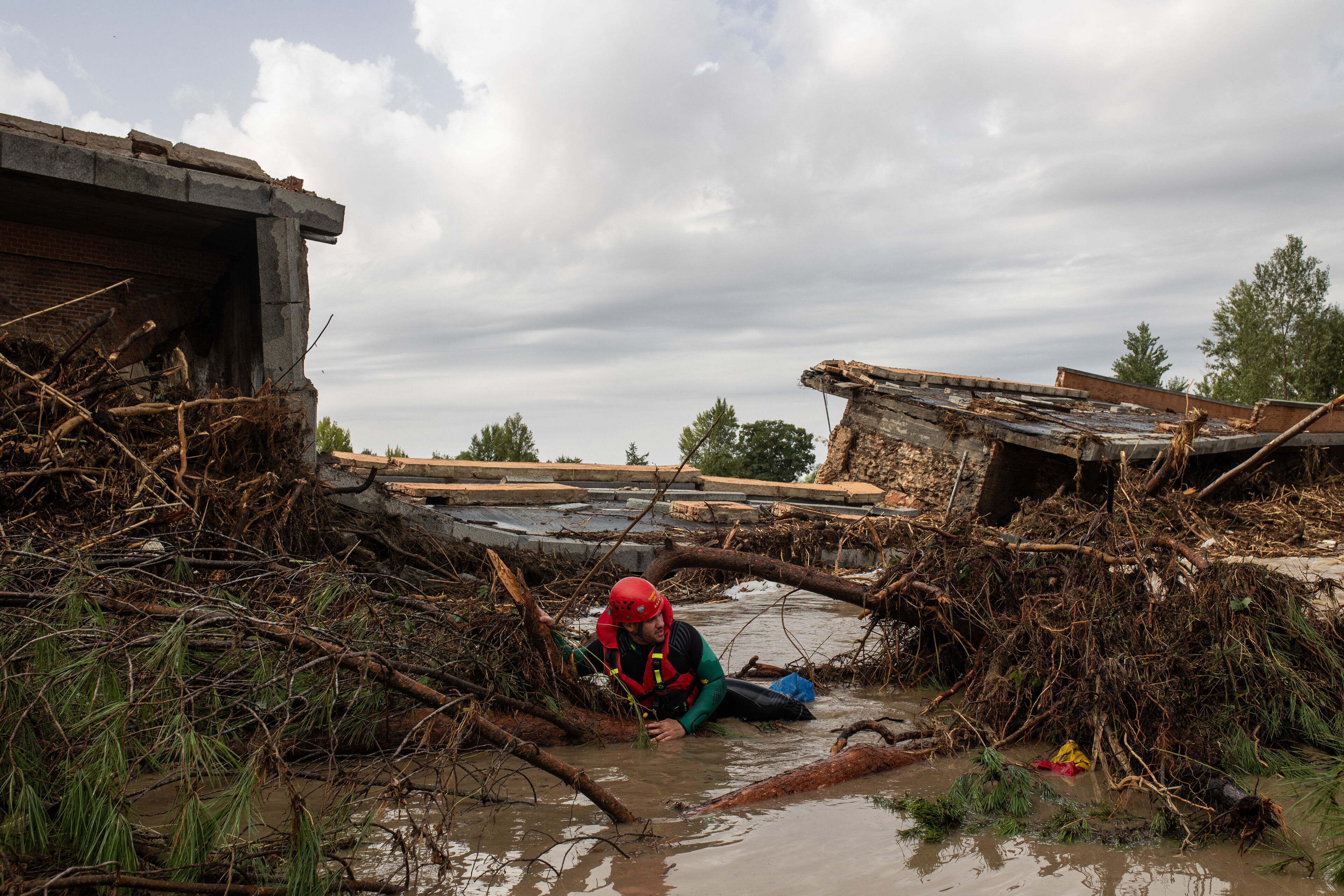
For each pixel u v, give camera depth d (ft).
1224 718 14.53
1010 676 15.80
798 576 20.30
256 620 10.51
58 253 43.29
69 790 8.64
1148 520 18.51
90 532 17.22
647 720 15.92
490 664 14.26
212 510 20.42
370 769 11.21
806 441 147.84
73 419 20.18
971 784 12.34
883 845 10.64
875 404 67.10
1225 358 182.60
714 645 25.27
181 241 45.27
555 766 10.85
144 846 9.00
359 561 26.18
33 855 8.30
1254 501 55.47
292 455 25.91
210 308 49.78
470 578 30.60
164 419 23.00
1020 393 78.33
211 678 11.02
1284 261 172.86
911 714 17.79
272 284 36.29
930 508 60.64
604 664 15.94
